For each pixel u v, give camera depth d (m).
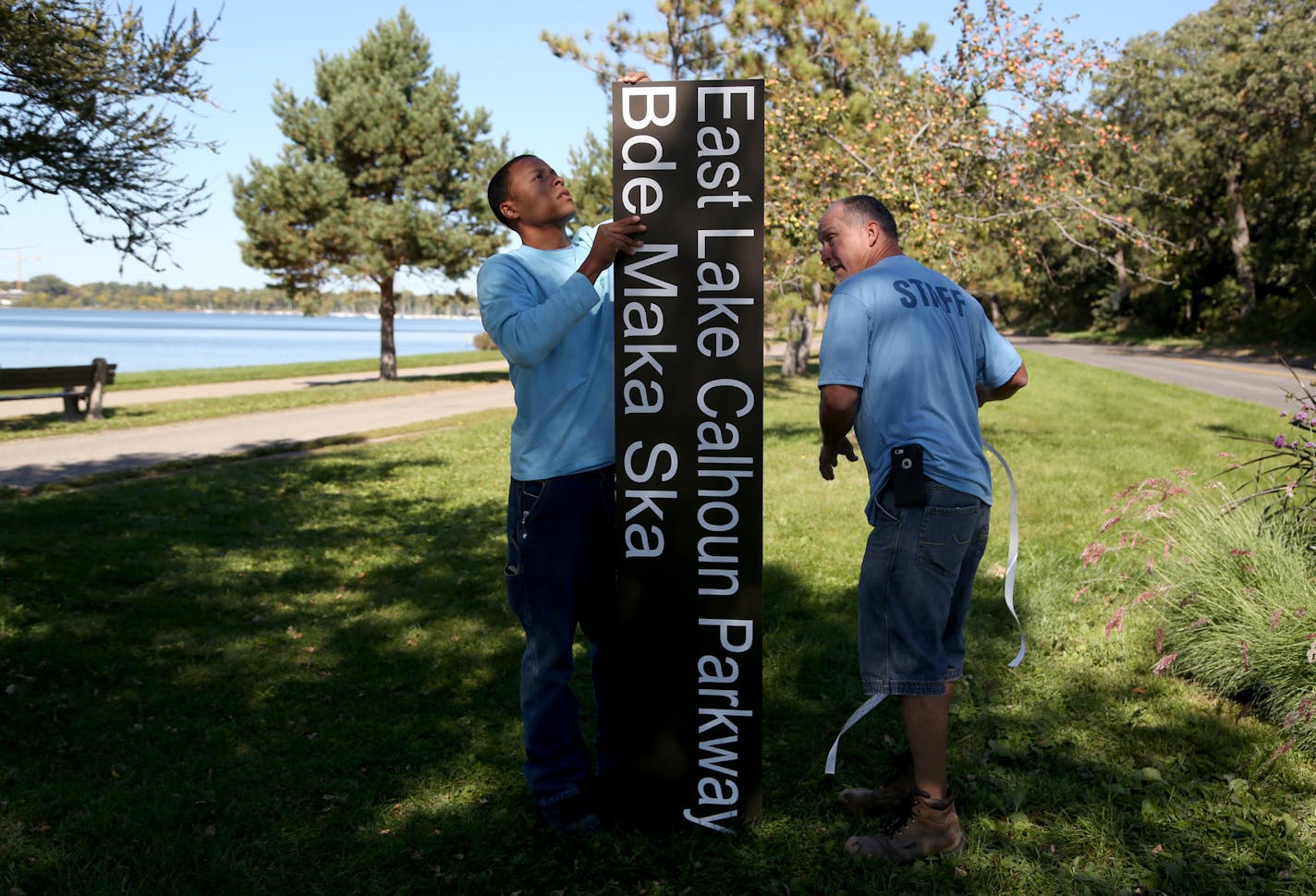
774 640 4.50
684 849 2.71
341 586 5.61
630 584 2.76
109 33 6.05
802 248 10.56
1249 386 20.88
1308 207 35.31
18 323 148.75
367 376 28.23
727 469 2.68
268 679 4.11
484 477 9.68
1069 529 6.64
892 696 3.79
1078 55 10.09
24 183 5.95
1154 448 10.78
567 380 2.74
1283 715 3.38
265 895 2.53
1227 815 2.80
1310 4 33.06
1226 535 4.11
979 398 2.95
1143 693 3.77
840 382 2.53
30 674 4.09
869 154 10.05
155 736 3.51
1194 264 46.78
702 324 2.64
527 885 2.56
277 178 23.81
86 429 13.78
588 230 3.08
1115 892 2.46
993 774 3.12
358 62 25.12
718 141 2.58
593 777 3.14
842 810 2.94
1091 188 10.95
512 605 2.89
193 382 24.25
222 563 6.05
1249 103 35.34
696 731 2.78
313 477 9.57
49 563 5.82
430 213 24.23
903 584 2.52
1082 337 56.47
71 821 2.86
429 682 4.07
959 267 10.30
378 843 2.76
